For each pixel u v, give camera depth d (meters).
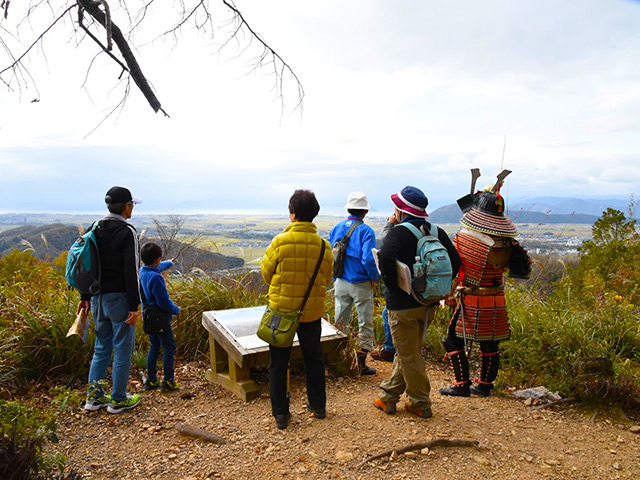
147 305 4.02
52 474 2.63
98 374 3.60
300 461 2.82
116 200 3.50
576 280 6.59
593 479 2.66
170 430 3.32
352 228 4.48
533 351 4.33
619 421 3.44
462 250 3.64
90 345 4.35
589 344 4.36
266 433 3.20
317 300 3.21
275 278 3.17
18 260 7.17
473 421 3.38
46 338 4.23
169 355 4.11
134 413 3.62
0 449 2.19
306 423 3.32
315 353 3.36
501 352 4.68
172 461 2.88
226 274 5.93
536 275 6.48
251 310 4.64
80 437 3.22
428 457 2.84
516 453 2.94
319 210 3.25
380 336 5.75
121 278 3.50
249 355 3.79
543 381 4.07
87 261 3.39
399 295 3.22
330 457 2.86
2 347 3.95
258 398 3.87
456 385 3.91
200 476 2.70
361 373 4.53
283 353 3.25
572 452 2.98
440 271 3.03
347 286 4.48
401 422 3.32
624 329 4.88
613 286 6.61
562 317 4.84
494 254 3.61
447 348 3.93
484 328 3.66
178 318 5.11
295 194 3.21
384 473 2.68
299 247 3.12
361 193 4.55
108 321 3.60
